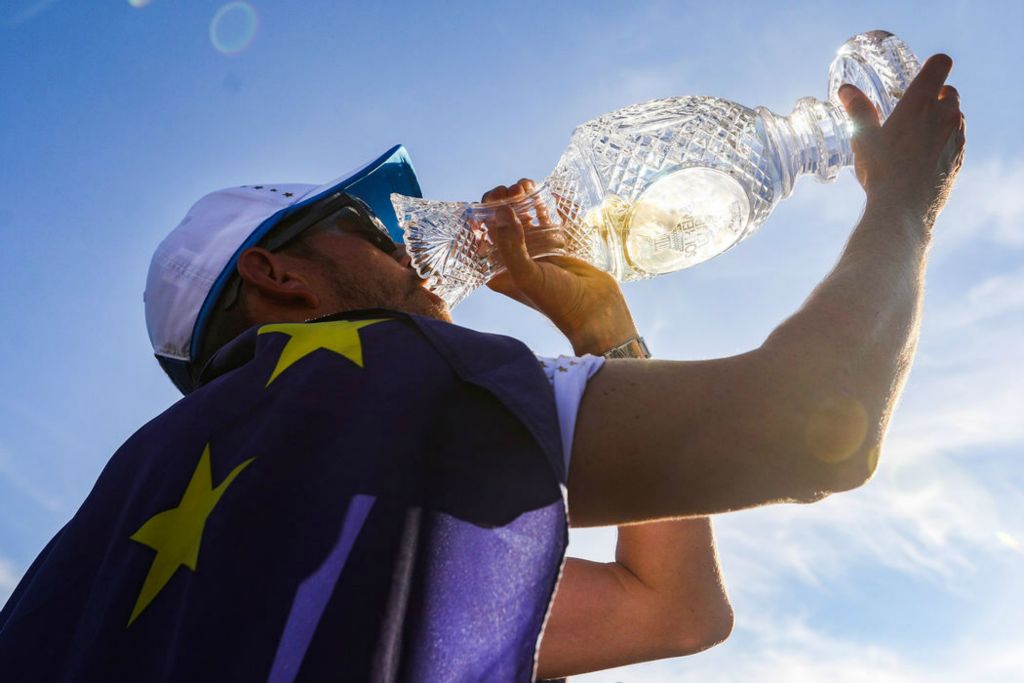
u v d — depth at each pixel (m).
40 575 1.13
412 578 0.95
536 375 1.08
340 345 1.12
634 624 1.91
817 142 2.08
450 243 1.84
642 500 1.08
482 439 1.03
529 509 0.99
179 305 1.64
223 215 1.66
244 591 0.93
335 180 1.89
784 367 1.12
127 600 1.01
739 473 1.08
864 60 1.98
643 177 2.06
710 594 1.95
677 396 1.09
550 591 0.97
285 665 0.89
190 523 1.03
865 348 1.17
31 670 1.05
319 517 0.96
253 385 1.13
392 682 0.90
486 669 0.94
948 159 1.47
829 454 1.10
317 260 1.60
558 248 1.85
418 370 1.07
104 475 1.21
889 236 1.33
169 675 0.91
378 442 1.00
